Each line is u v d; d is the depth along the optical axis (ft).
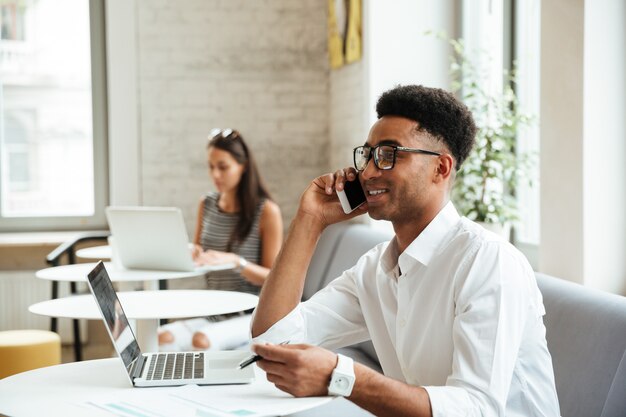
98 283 5.83
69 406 4.88
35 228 18.24
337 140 17.47
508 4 12.61
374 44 14.21
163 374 5.54
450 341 5.29
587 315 6.68
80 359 15.34
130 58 17.79
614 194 8.57
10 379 5.58
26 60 18.15
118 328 5.83
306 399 4.73
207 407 4.78
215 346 11.43
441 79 14.37
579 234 8.58
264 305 5.94
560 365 6.70
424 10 14.32
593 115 8.50
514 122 11.54
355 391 4.64
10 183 18.22
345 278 6.47
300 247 6.00
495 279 5.00
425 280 5.44
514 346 4.94
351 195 5.98
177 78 17.93
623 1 8.50
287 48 18.19
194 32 17.93
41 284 17.12
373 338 6.19
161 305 8.30
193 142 18.04
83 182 18.48
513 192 12.36
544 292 7.48
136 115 17.88
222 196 13.48
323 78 18.30
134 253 11.24
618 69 8.53
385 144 5.36
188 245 11.00
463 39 14.19
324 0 18.25
